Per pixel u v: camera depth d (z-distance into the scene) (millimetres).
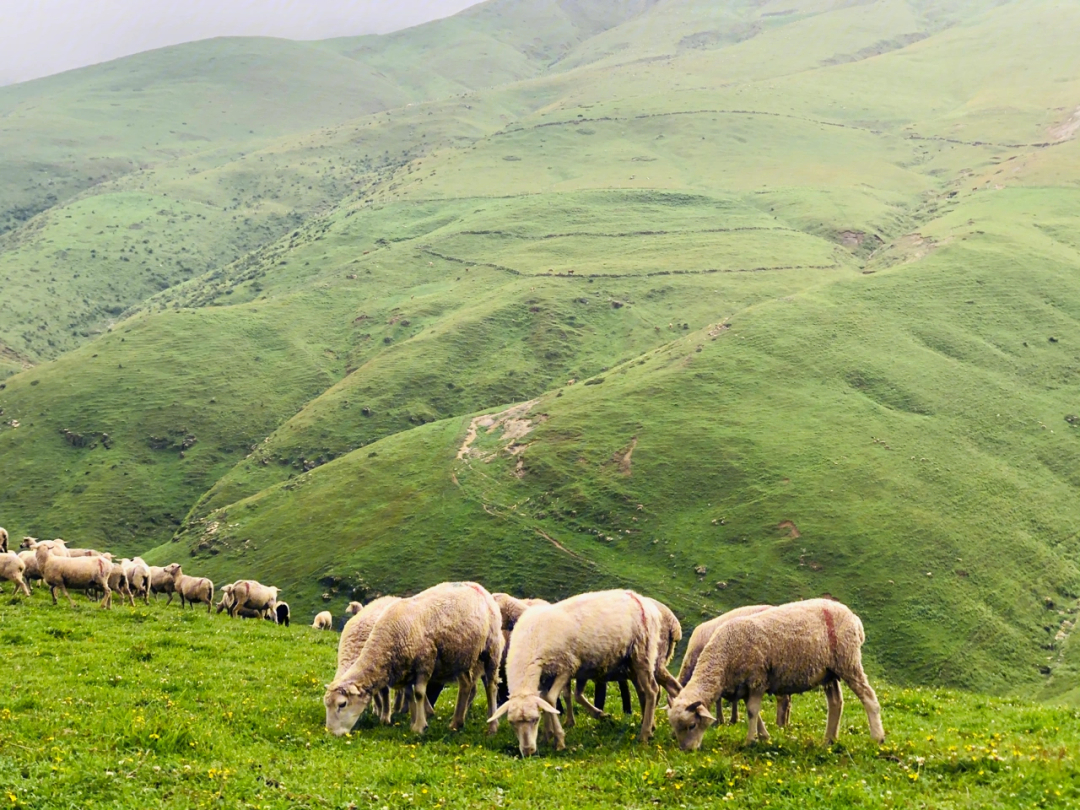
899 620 114000
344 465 174500
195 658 24984
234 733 17328
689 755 16172
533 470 155375
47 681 20781
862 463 146750
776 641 16719
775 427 159375
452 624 18359
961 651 108562
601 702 20234
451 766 15742
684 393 173250
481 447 169250
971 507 136875
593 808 13914
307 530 153500
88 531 188375
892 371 177375
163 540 187625
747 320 199375
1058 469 151125
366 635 19594
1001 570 123500
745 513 137125
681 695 16828
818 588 120750
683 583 125250
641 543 135375
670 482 147125
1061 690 99750
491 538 139500
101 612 32562
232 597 44406
